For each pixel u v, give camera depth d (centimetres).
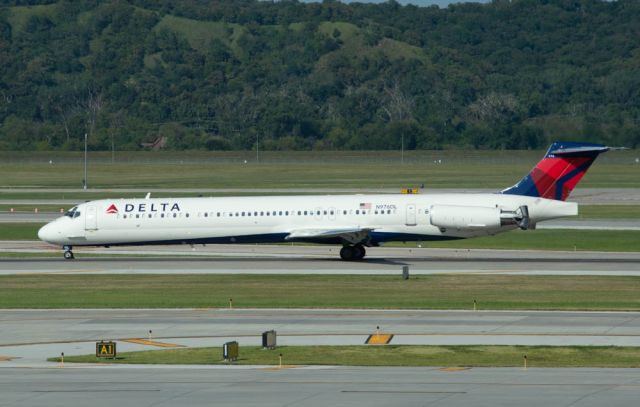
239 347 12525
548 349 12131
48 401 9419
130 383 10269
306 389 9888
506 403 9194
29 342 13038
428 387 9950
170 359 11794
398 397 9494
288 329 13775
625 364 11275
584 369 11000
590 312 14950
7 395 9688
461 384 10094
